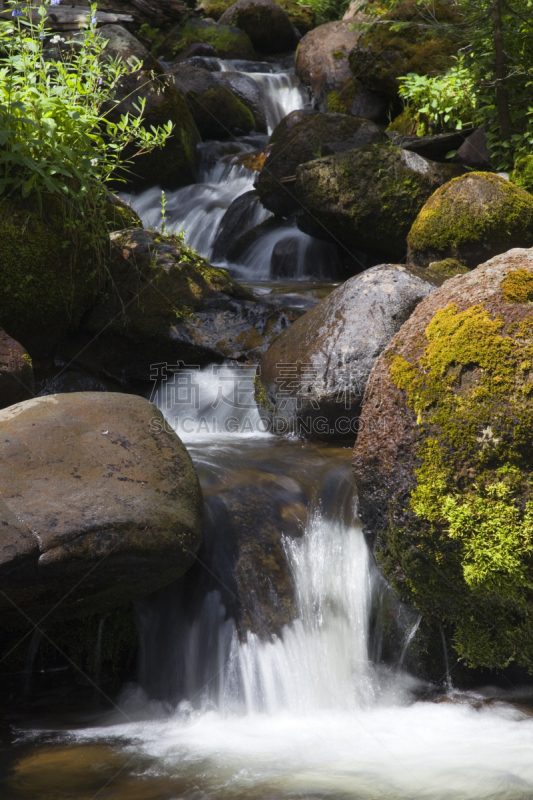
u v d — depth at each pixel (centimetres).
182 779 226
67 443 279
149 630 304
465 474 243
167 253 507
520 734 252
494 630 261
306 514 319
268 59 1482
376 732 258
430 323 270
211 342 479
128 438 291
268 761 239
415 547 257
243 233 796
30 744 252
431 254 551
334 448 378
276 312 494
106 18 951
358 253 704
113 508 260
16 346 376
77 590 257
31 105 424
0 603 253
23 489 258
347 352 380
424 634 284
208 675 290
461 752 241
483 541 238
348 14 1363
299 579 301
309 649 289
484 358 247
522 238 530
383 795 215
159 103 898
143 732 263
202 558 301
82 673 306
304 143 763
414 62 923
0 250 417
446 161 730
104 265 484
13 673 304
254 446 388
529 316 251
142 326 483
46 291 446
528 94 659
